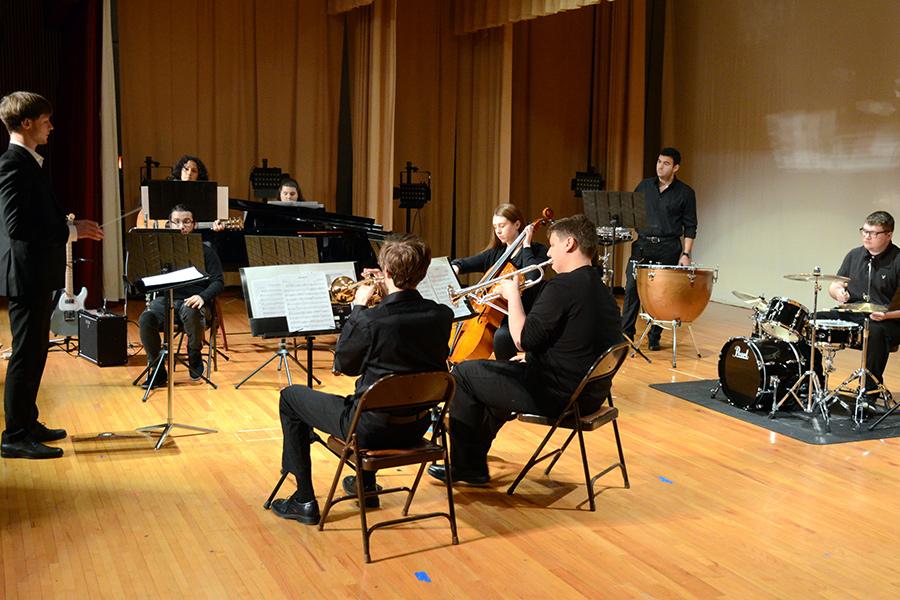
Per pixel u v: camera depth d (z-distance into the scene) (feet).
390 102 31.09
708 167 33.73
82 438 14.44
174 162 31.09
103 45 27.86
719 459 14.16
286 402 11.09
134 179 30.53
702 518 11.68
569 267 11.87
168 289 13.64
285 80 32.55
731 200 32.76
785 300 16.34
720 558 10.45
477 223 35.29
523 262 16.14
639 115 34.42
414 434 10.52
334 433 10.43
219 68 31.53
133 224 30.53
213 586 9.44
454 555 10.36
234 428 15.23
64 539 10.52
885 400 17.11
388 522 10.30
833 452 14.67
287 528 11.02
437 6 34.58
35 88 32.94
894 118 26.66
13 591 9.20
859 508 12.19
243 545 10.48
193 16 30.91
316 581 9.62
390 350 10.21
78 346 20.86
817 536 11.18
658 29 36.24
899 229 26.68
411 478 12.92
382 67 31.30
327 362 20.77
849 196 28.22
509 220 16.14
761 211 31.53
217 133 31.71
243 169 32.32
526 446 14.57
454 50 35.06
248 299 12.98
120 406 16.42
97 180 28.35
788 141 30.32
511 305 12.04
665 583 9.76
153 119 30.66
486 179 34.78
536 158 36.96
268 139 32.50
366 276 14.17
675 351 20.92
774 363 16.67
